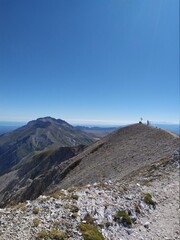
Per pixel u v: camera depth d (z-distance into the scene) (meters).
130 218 17.91
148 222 18.20
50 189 81.31
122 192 21.92
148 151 57.59
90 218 16.08
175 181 30.31
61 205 16.83
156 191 25.45
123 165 55.62
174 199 24.22
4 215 15.07
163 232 17.34
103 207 17.81
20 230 13.39
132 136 80.00
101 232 15.32
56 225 14.37
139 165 48.75
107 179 51.00
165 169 36.06
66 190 20.33
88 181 57.94
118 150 71.25
